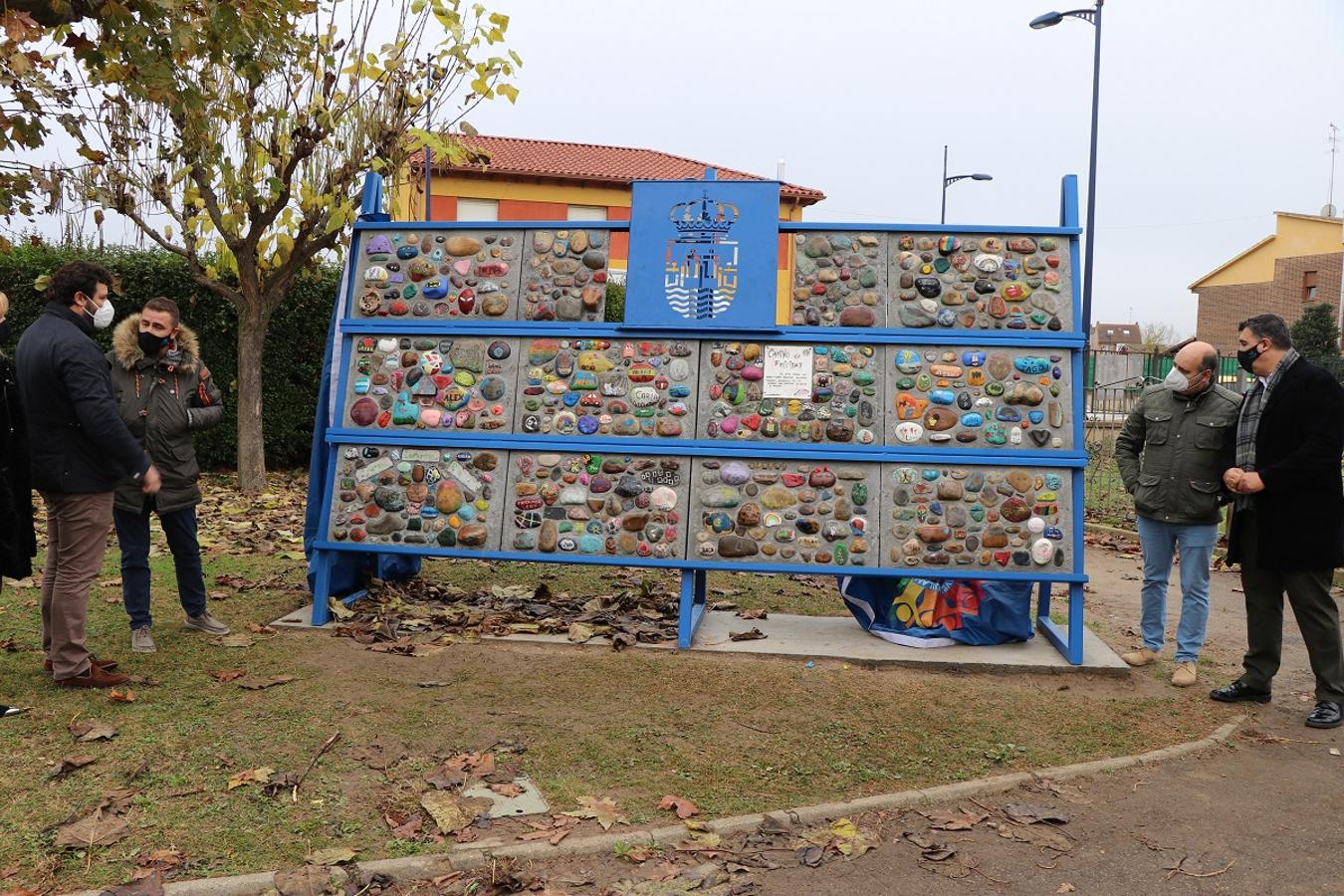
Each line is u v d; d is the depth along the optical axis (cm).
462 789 405
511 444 646
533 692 527
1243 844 383
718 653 603
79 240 1510
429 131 1228
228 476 1441
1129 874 359
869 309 634
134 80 856
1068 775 443
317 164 1238
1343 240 4091
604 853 360
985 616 624
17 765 410
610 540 635
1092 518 1259
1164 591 610
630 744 459
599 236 661
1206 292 4916
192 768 415
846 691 543
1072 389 620
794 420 630
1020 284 629
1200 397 577
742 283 641
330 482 659
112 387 547
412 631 635
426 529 650
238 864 341
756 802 403
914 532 618
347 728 466
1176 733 499
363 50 1235
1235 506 549
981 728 495
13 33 695
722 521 627
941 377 625
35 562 776
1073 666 586
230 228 1212
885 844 376
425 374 661
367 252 681
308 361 1556
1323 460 502
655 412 641
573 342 654
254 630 623
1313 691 580
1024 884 350
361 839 362
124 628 611
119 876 329
